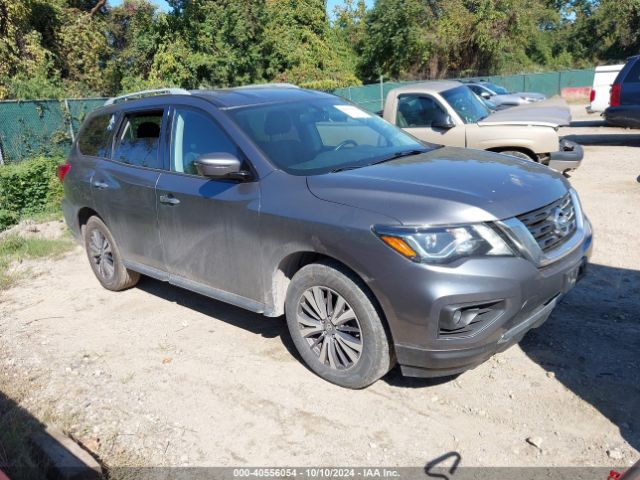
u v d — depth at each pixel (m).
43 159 10.52
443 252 3.19
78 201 5.83
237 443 3.34
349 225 3.41
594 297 4.80
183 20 21.89
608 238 6.21
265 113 4.50
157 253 4.95
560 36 45.38
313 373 3.98
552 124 7.79
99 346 4.67
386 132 4.95
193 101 4.68
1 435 3.44
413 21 33.78
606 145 13.22
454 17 34.16
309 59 27.75
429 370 3.36
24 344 4.80
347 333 3.66
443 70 35.03
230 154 4.02
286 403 3.67
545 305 3.52
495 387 3.67
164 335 4.78
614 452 3.01
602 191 8.25
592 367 3.79
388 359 3.53
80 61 18.94
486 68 35.75
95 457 3.29
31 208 9.91
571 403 3.45
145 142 5.07
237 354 4.35
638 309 4.54
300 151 4.24
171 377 4.10
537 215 3.48
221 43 22.61
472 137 7.98
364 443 3.25
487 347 3.26
